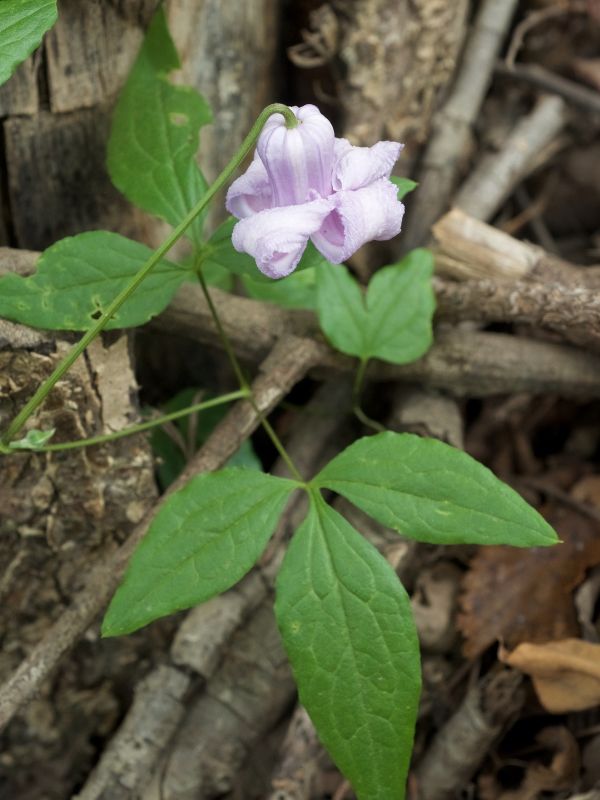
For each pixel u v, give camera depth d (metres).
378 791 0.25
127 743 0.31
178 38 0.31
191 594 0.25
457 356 0.31
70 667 0.32
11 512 0.29
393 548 0.31
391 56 0.33
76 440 0.28
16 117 0.28
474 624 0.32
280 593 0.26
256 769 0.32
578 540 0.33
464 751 0.30
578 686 0.30
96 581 0.28
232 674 0.31
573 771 0.31
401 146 0.24
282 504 0.26
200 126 0.28
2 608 0.31
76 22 0.28
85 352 0.27
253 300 0.31
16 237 0.30
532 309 0.30
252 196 0.25
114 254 0.27
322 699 0.25
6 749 0.33
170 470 0.32
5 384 0.27
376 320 0.30
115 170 0.28
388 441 0.26
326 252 0.24
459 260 0.31
